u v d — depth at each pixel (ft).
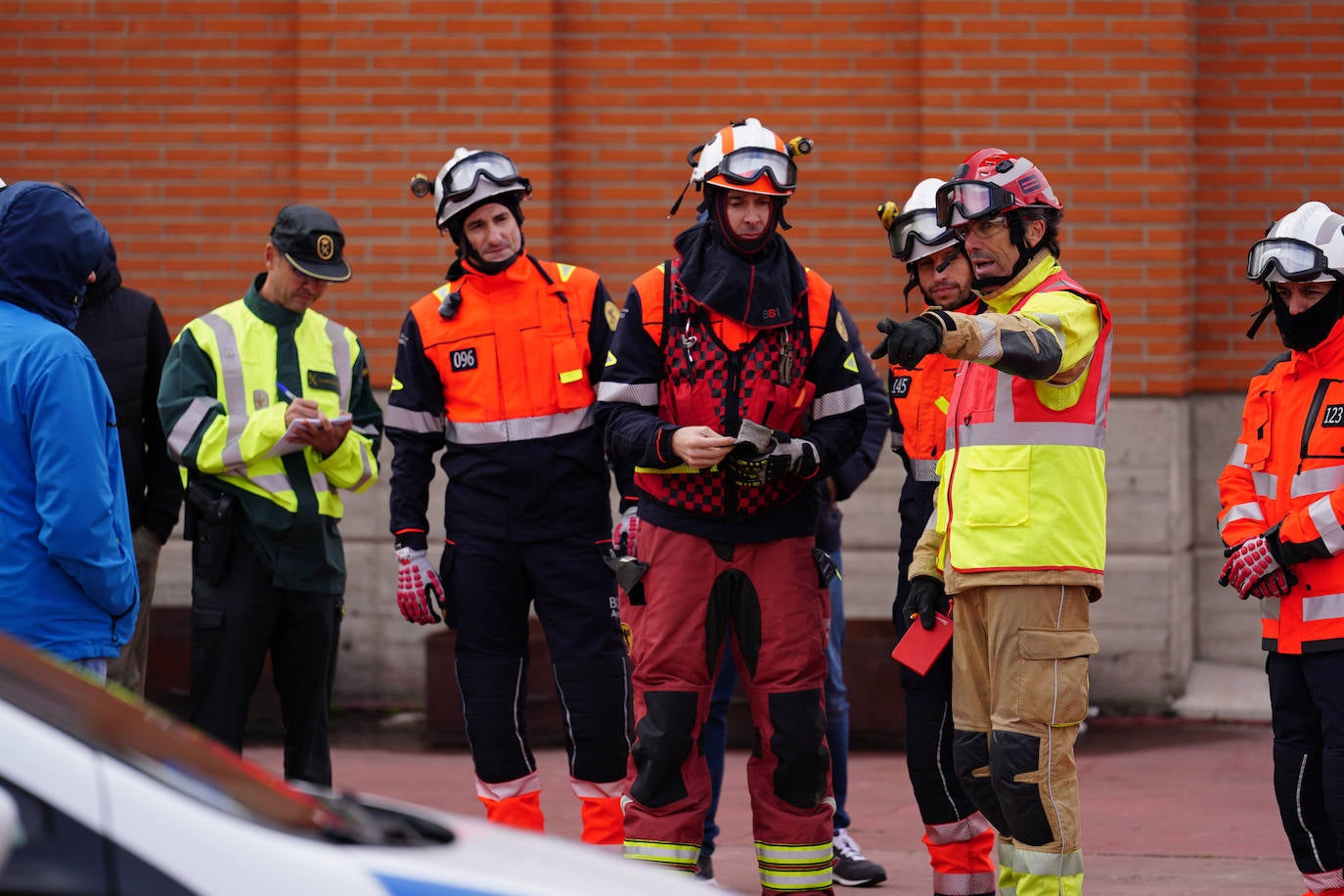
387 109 88.94
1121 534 85.81
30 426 37.63
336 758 78.33
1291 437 45.37
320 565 54.29
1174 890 54.39
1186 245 86.43
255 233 92.12
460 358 51.90
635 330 45.57
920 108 87.40
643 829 45.19
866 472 58.70
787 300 45.06
